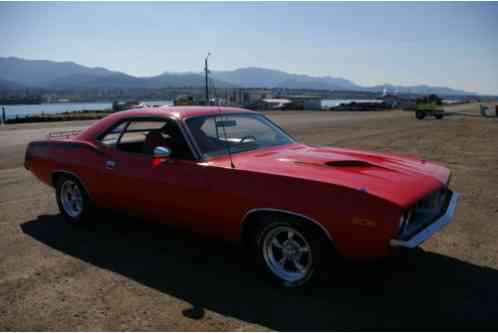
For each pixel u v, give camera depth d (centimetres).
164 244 434
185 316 290
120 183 426
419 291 325
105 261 389
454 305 303
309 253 309
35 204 599
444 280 344
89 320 286
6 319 288
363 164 348
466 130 2016
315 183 298
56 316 292
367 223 277
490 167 895
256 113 489
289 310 297
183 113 410
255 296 319
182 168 372
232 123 435
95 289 333
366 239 279
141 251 414
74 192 502
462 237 449
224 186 341
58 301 314
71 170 478
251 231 354
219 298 316
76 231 478
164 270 368
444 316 287
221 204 345
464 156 1070
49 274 362
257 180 324
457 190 668
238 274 359
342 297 315
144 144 429
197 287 335
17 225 501
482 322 280
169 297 318
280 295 320
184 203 373
